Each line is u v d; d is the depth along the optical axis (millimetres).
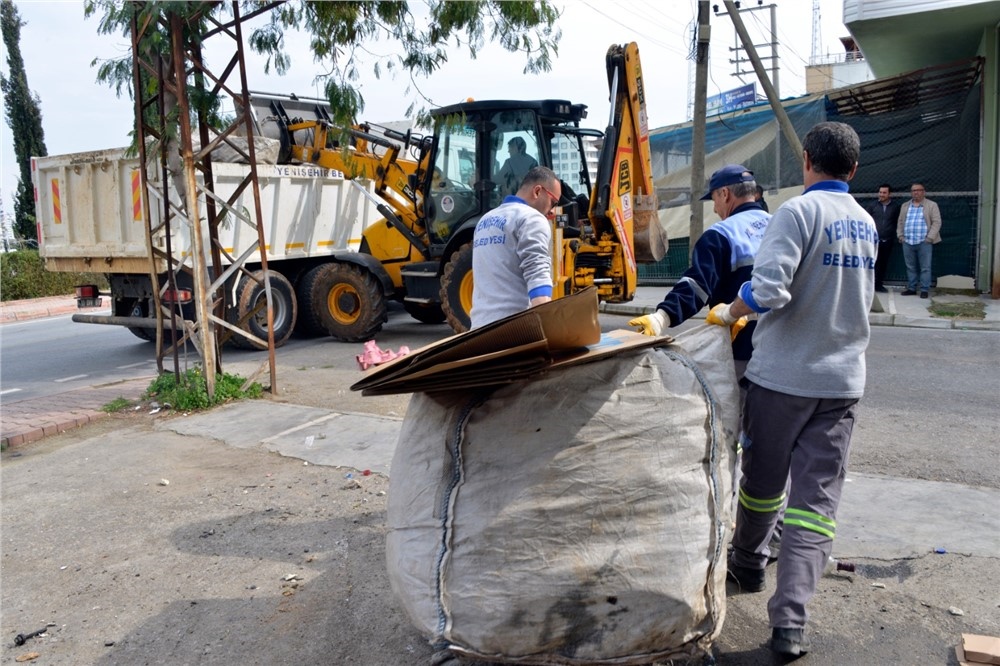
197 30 6652
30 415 6754
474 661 2838
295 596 3588
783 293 2785
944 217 13109
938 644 2973
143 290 9797
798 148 11539
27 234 28062
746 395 3174
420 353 2469
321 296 10602
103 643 3279
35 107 28219
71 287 21375
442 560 2510
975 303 11523
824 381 2885
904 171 13773
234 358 9695
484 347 2414
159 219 9031
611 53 8812
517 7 6453
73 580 3832
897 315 10617
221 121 7156
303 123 10906
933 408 6230
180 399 6859
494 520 2473
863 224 2932
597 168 8812
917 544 3717
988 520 3951
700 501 2613
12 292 20047
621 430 2520
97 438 6141
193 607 3539
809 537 2887
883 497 4301
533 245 3598
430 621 2518
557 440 2492
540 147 9516
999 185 11938
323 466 5262
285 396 7246
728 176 3525
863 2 11203
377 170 10867
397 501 2691
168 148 7137
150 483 5098
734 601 3328
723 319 2949
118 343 11961
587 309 2416
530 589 2436
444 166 10016
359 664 3057
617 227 8844
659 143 15523
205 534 4285
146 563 3973
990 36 11781
